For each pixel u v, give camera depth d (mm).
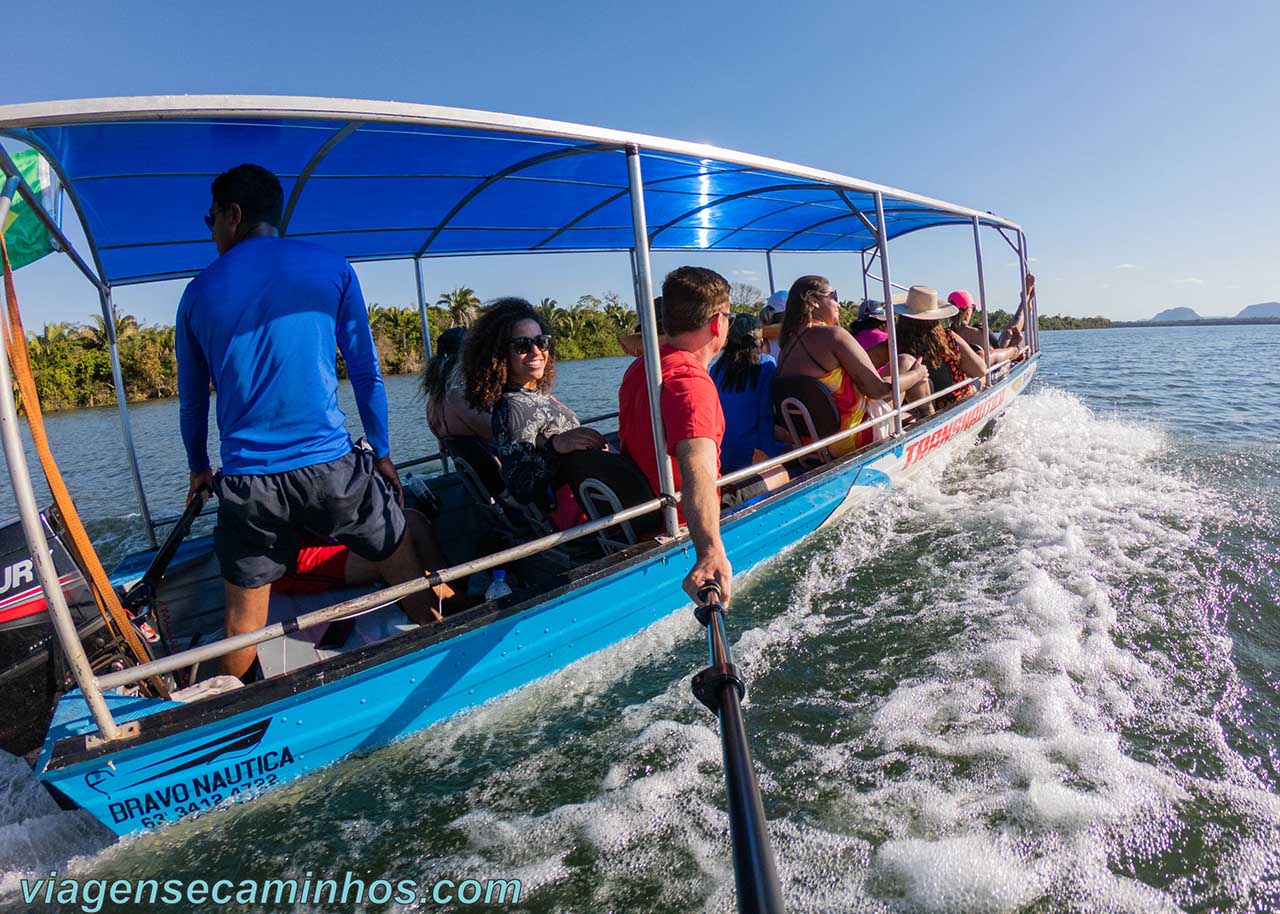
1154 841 2098
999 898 1925
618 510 2924
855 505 4633
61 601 1827
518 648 2699
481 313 3111
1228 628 3301
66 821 2162
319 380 2307
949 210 5754
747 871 874
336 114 1926
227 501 2207
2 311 1717
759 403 4457
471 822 2268
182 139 2361
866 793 2330
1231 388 13266
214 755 2127
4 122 1569
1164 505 5105
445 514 4234
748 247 7309
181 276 4141
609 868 2082
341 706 2320
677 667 3129
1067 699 2762
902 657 3123
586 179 3615
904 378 5223
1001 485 5688
